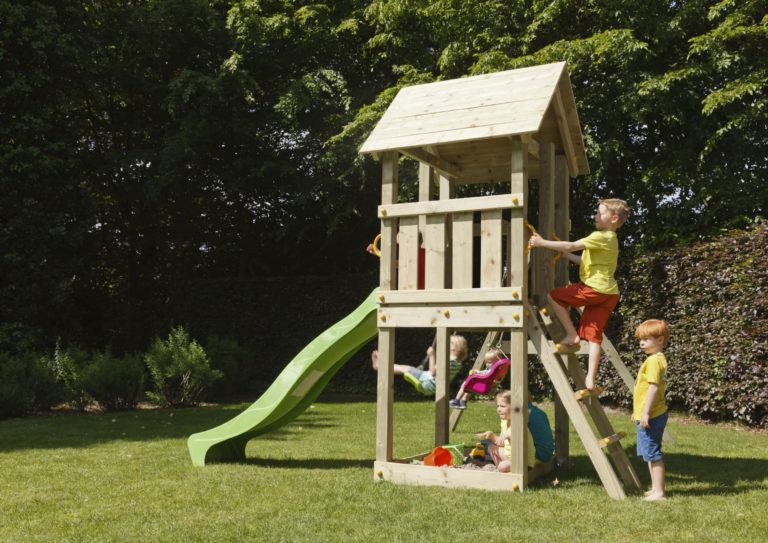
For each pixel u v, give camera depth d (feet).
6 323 48.65
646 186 45.32
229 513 14.84
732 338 32.91
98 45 56.24
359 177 53.16
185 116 58.03
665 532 13.25
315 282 56.34
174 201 62.85
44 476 19.48
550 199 19.99
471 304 18.29
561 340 19.27
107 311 64.54
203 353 45.11
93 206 55.57
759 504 15.66
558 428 22.02
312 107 56.90
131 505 15.72
